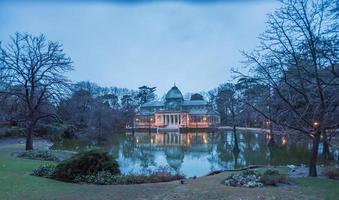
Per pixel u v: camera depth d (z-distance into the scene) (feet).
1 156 83.35
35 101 113.70
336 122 56.08
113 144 163.63
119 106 332.19
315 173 53.72
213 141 187.11
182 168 87.25
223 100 202.90
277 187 41.65
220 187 41.63
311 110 58.18
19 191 38.88
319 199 34.88
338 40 50.11
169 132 303.27
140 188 41.32
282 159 104.42
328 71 54.24
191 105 394.93
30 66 101.45
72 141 160.25
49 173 51.62
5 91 106.01
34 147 116.57
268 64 60.03
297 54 54.44
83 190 40.14
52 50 104.42
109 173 50.75
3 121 142.61
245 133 233.55
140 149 143.74
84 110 177.06
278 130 87.30
